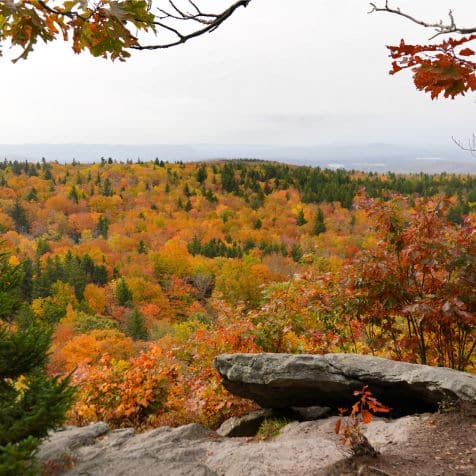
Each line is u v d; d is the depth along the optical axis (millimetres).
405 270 7082
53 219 157375
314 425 6105
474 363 7508
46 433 3162
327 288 7785
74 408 7895
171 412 8000
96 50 2105
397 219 6871
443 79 1920
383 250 7188
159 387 8008
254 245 131250
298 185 193375
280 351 8414
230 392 7168
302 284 8211
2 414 3131
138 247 126500
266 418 6910
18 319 3762
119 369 8273
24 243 124688
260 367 6508
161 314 82438
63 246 126938
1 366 3453
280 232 146375
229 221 153875
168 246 114250
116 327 69375
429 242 6523
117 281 86812
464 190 170375
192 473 4156
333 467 4199
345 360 6219
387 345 7527
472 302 6477
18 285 3840
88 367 8469
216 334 8422
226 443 5340
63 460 4457
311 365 6254
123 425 7812
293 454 4762
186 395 8461
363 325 7938
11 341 3439
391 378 5789
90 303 78312
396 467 4031
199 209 172750
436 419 5105
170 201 180750
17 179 188250
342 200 170875
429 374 5570
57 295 74562
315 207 165250
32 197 175000
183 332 26375
